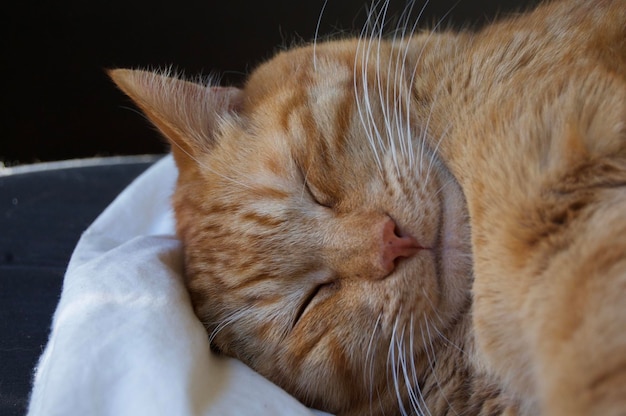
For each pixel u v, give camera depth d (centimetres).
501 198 30
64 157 67
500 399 32
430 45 37
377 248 32
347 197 34
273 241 35
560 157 29
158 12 63
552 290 27
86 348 29
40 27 62
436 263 33
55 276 43
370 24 46
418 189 33
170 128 37
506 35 34
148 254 36
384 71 36
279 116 36
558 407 25
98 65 64
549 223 29
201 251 37
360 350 33
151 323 30
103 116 66
